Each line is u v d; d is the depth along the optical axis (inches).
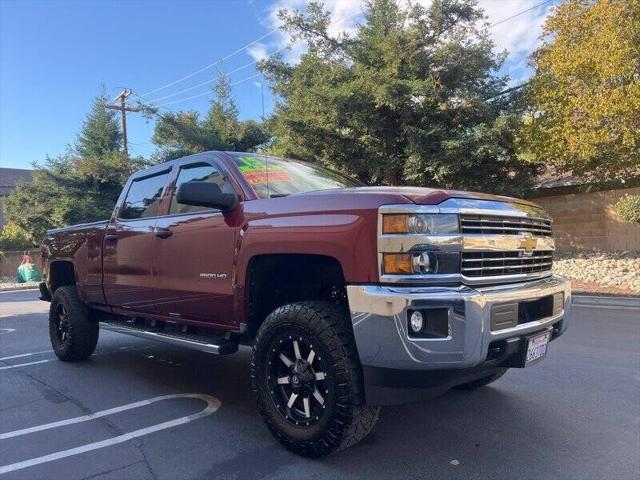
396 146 561.3
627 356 238.5
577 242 665.0
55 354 256.2
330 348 121.9
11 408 178.5
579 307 399.9
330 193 130.8
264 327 136.8
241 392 191.2
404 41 526.0
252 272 144.3
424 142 526.9
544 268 148.4
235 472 125.2
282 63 655.1
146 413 169.6
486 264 124.0
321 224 125.7
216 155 170.7
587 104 470.3
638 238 610.5
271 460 131.6
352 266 118.2
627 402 174.7
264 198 148.0
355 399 120.0
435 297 109.3
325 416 123.0
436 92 512.7
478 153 507.5
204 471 126.3
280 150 639.1
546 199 691.4
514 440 143.5
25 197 1222.9
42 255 264.1
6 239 1197.1
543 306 138.5
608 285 494.6
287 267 146.1
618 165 509.4
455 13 522.6
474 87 540.1
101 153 1270.9
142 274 187.0
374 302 112.4
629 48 440.5
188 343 163.9
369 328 113.3
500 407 170.1
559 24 517.0
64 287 245.3
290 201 137.5
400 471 124.6
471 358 111.0
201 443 143.5
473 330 111.2
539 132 514.0
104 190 1194.0
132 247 192.4
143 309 190.4
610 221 634.2
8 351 283.4
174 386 200.2
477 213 121.8
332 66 579.2
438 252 113.7
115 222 208.4
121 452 138.9
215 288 154.6
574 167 536.1
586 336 284.7
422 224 113.0
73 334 234.2
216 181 166.4
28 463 133.3
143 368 229.1
